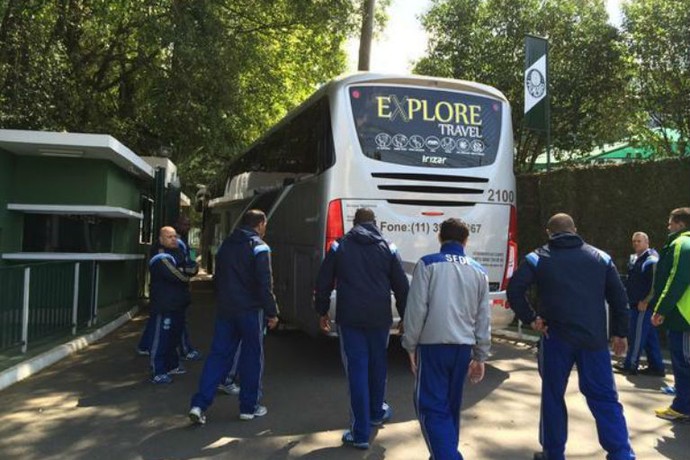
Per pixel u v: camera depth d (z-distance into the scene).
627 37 16.92
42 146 9.34
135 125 19.44
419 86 7.67
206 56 15.51
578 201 10.81
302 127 8.59
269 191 10.52
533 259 4.48
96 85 18.11
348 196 7.25
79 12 15.02
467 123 7.74
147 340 8.37
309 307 7.78
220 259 5.70
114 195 11.01
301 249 8.23
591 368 4.30
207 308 14.06
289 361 8.23
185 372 7.51
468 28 18.34
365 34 16.75
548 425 4.40
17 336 7.61
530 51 11.06
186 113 17.84
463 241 4.39
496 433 5.38
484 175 7.68
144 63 17.44
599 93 17.75
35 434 5.24
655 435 5.32
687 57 15.65
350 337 5.08
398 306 5.25
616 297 4.43
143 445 4.99
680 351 5.66
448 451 3.92
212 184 20.61
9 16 12.29
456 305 4.13
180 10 15.20
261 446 4.97
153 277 7.00
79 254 10.33
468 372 4.27
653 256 7.39
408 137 7.50
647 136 18.69
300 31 19.02
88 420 5.62
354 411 4.94
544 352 4.42
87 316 10.01
